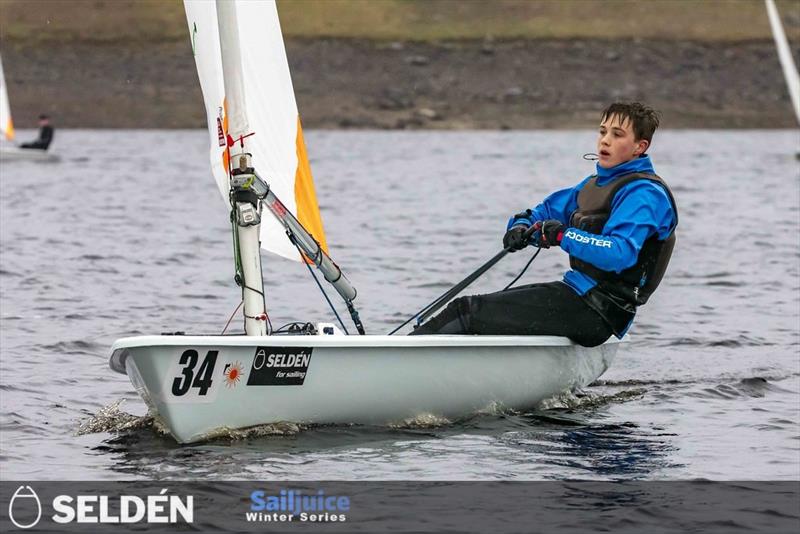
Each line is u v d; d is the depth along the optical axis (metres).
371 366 21.17
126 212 71.50
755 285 42.72
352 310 23.47
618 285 22.56
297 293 39.88
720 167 121.25
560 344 22.70
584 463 20.27
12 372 27.27
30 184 94.00
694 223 65.69
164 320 34.84
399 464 19.91
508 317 22.64
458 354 21.86
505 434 21.97
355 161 133.00
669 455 20.84
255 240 20.95
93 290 40.53
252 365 20.17
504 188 93.50
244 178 20.80
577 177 106.50
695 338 32.47
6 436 21.77
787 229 62.53
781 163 128.50
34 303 37.47
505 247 22.92
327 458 20.08
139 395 23.58
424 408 22.16
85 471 19.55
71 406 24.22
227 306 37.75
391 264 47.84
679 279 44.12
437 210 73.62
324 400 21.14
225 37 20.73
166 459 19.95
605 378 27.39
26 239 56.19
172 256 50.38
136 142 177.25
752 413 24.12
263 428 21.08
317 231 24.30
